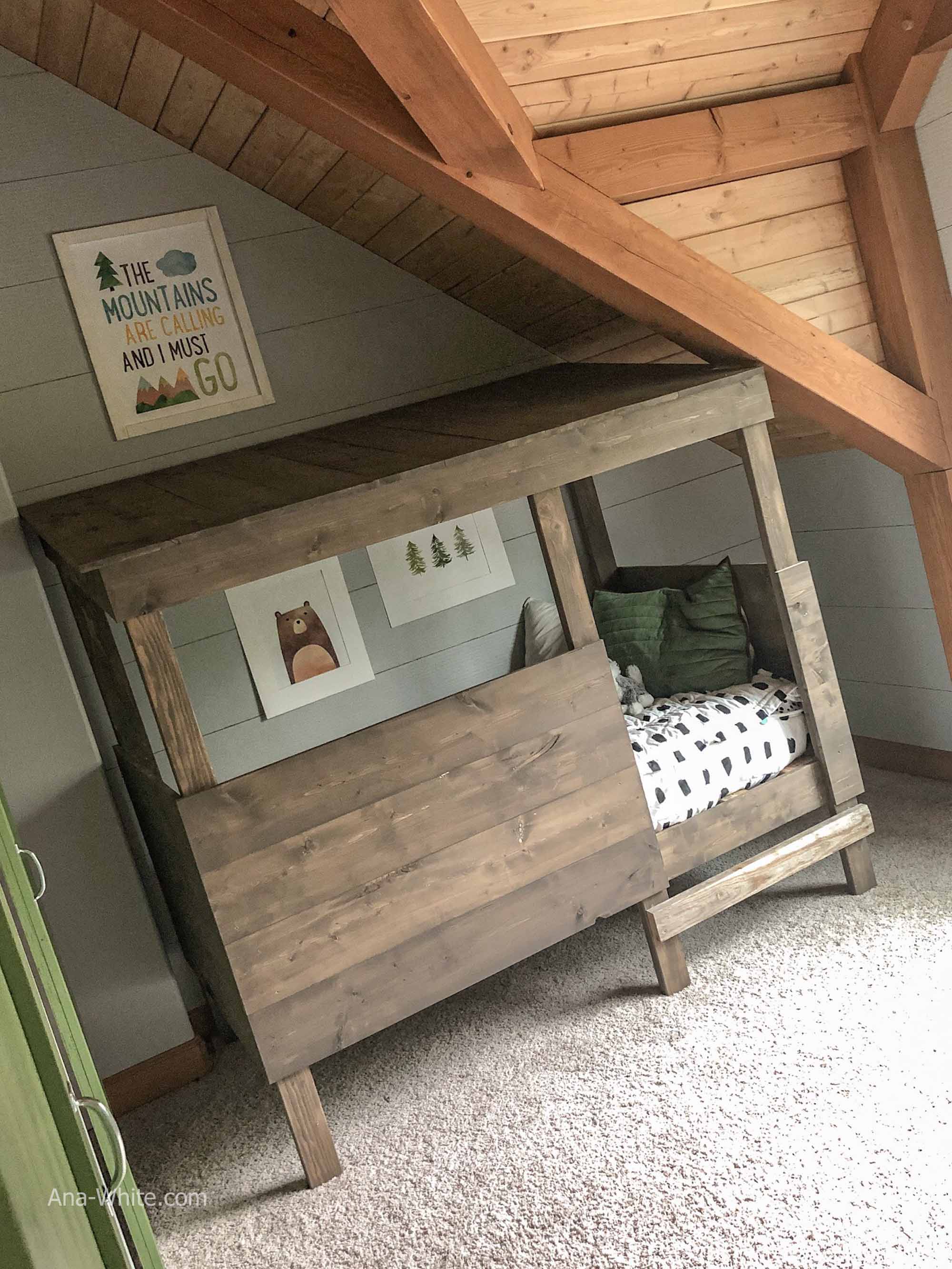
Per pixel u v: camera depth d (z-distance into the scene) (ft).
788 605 8.67
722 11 7.00
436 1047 8.58
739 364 8.43
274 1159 7.81
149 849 9.09
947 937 8.06
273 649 9.99
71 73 8.84
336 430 9.81
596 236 7.52
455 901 7.55
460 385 10.77
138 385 9.50
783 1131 6.53
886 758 11.38
